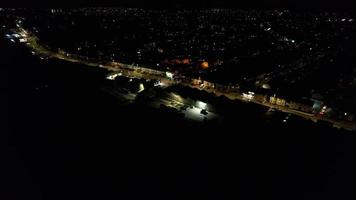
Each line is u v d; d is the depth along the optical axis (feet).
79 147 128.16
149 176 113.29
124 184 106.73
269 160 128.88
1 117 142.92
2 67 244.22
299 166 125.70
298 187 112.57
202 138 145.18
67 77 231.71
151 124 157.48
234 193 107.45
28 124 140.56
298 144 141.49
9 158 97.91
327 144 140.77
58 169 107.04
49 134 134.82
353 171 122.21
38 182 93.56
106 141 137.28
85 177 106.73
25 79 216.95
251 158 130.21
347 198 107.14
